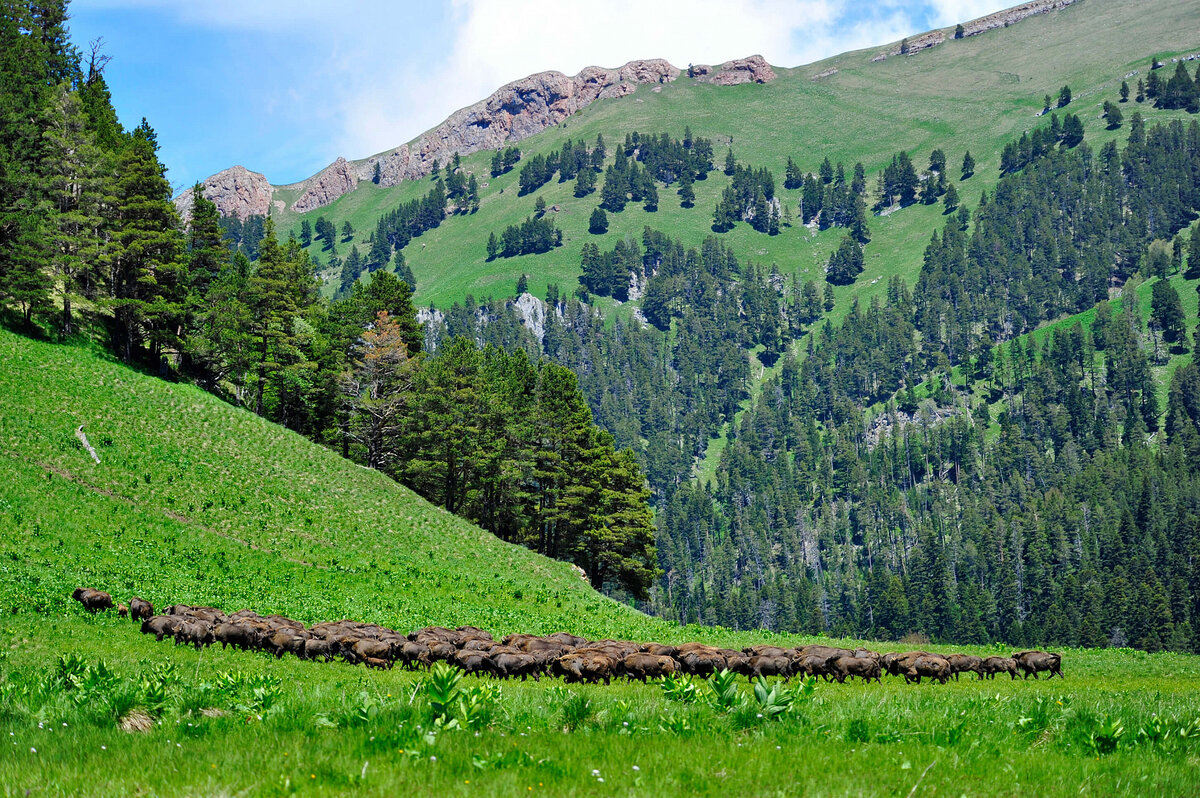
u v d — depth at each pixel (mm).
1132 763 12016
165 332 65750
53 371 57438
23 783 9945
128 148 68312
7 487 44312
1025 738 13680
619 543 74312
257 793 9516
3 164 62906
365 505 59750
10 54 80875
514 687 21547
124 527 45438
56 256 61250
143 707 14383
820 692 22172
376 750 11016
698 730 12805
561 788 9672
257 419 65625
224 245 77250
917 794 10086
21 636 25875
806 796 9773
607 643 29094
